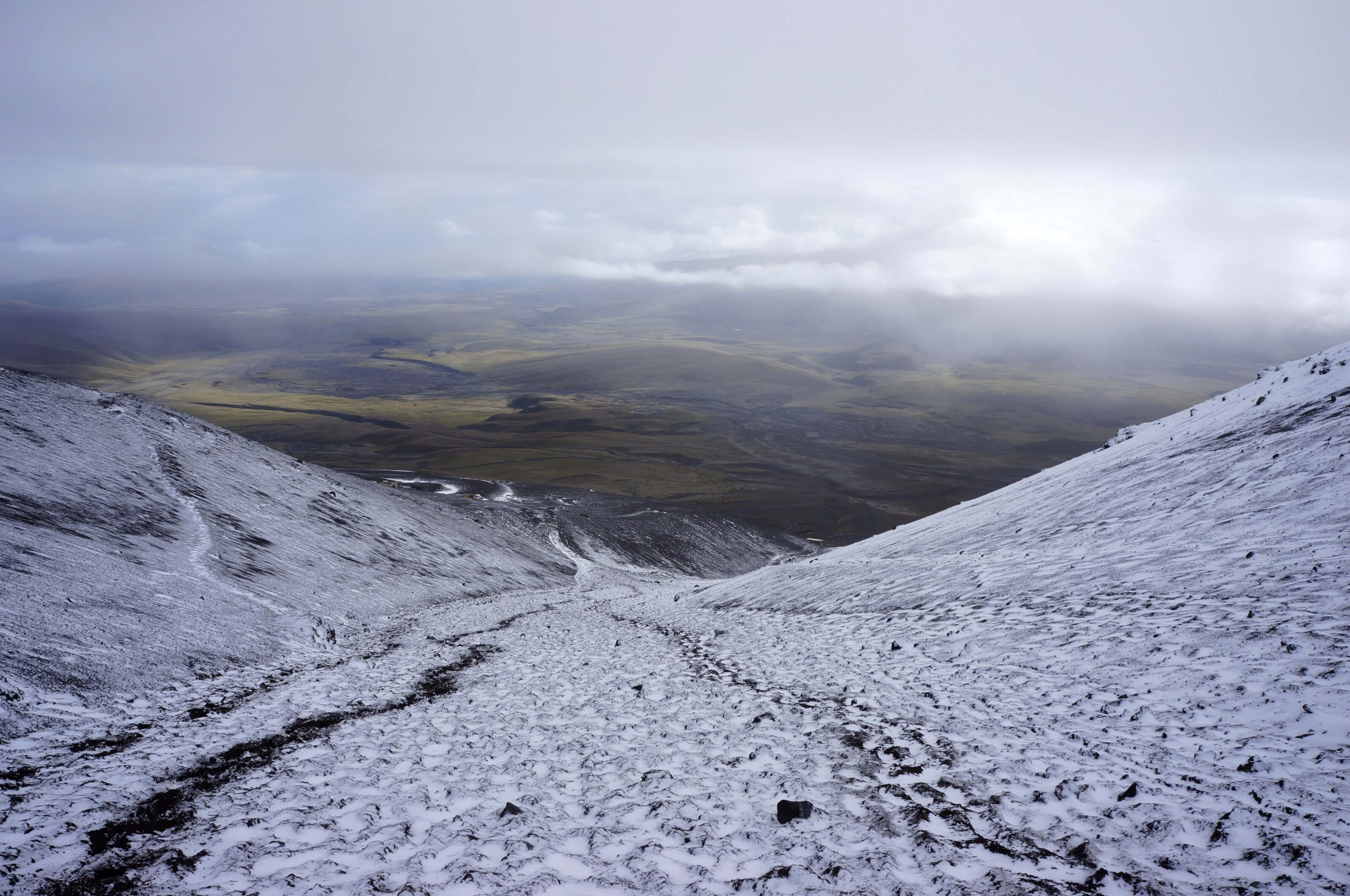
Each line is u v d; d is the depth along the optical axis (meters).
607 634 26.98
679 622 29.70
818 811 8.59
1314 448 21.52
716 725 12.66
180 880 6.97
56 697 12.86
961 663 15.37
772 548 109.31
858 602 24.73
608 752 11.26
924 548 31.28
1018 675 13.80
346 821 8.45
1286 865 6.66
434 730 12.74
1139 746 9.84
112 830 8.13
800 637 21.72
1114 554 20.36
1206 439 28.97
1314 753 8.76
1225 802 7.98
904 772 9.78
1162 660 12.73
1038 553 23.28
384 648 22.89
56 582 19.20
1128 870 6.89
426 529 56.78
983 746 10.52
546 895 6.66
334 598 31.41
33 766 10.15
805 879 6.86
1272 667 11.30
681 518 106.94
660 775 9.99
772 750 10.98
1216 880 6.61
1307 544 16.00
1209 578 16.00
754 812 8.63
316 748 11.53
